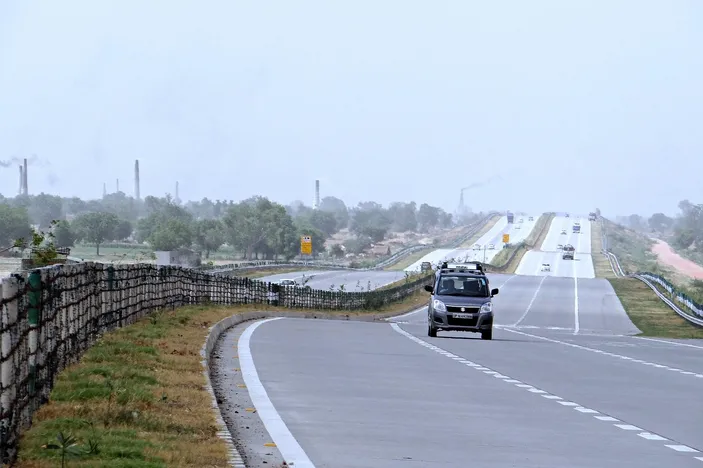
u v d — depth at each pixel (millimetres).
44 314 23812
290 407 28266
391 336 69938
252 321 79875
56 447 16328
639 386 37750
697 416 29031
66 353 29359
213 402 25938
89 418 21156
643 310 165875
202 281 86562
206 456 18500
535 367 45188
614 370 45000
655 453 22328
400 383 35875
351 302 145625
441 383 36344
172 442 19469
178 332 48750
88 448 17594
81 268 33531
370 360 45812
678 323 140375
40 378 22656
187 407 24641
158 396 25688
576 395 33750
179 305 74000
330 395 31438
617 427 26266
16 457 17000
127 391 24891
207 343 45219
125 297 48438
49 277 25031
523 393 33812
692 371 45781
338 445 22078
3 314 17641
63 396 24125
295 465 19516
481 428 25375
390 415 27312
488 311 71562
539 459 21047
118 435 19641
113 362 32219
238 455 19125
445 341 65938
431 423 26016
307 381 35312
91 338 36469
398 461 20328
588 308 169375
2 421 16969
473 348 58312
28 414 20562
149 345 39188
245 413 26750
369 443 22500
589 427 26125
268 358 44281
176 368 33281
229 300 99938
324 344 55812
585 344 69938
